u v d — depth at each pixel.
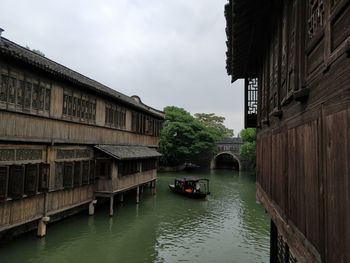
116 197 27.42
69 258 13.98
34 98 14.54
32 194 14.39
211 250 15.60
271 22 7.93
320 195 3.48
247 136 49.41
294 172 4.87
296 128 4.75
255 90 13.46
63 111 16.97
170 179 43.62
